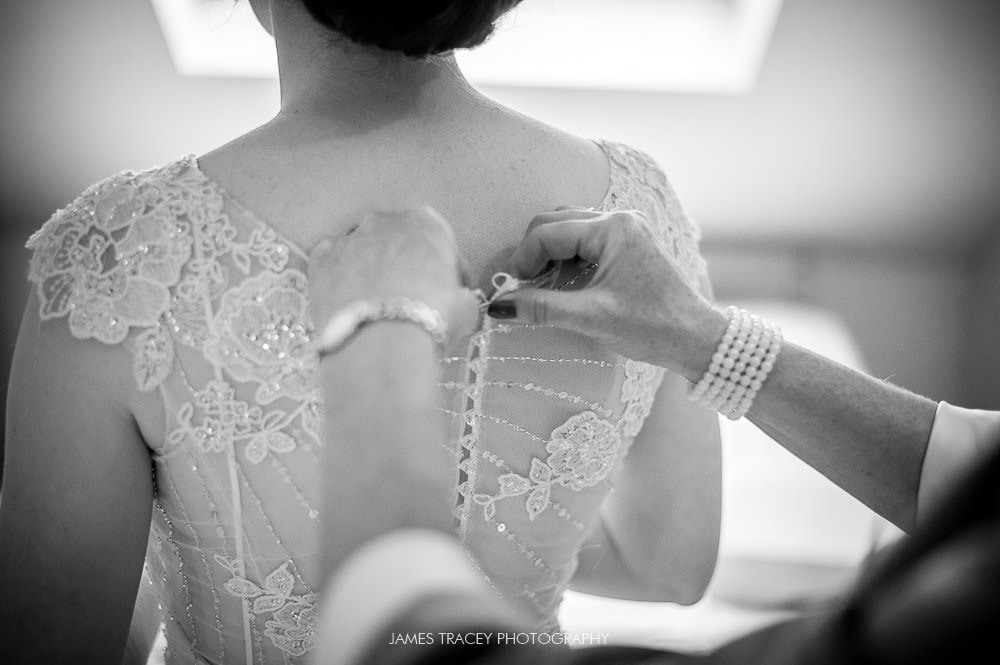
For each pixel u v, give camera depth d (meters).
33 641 0.83
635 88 3.47
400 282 0.77
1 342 3.73
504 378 0.85
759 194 3.80
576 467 0.90
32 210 3.73
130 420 0.82
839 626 0.37
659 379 0.99
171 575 0.93
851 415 0.95
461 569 0.62
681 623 1.91
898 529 0.94
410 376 0.75
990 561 0.33
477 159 0.86
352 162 0.83
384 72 0.86
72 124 3.48
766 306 3.93
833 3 3.09
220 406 0.80
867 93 3.38
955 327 3.91
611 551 1.16
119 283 0.80
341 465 0.73
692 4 3.49
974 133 3.43
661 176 1.01
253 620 0.89
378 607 0.58
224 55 3.35
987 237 3.76
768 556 2.37
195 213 0.81
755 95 3.45
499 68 3.48
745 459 3.01
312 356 0.80
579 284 0.89
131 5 3.10
